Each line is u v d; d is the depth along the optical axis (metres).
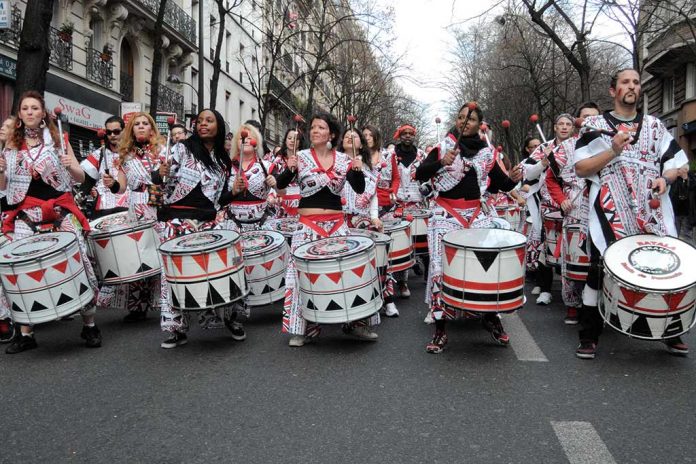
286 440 3.19
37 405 3.77
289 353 4.88
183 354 4.91
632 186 4.57
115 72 19.47
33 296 4.68
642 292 4.06
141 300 6.23
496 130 32.50
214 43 28.22
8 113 14.58
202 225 5.30
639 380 4.09
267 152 8.49
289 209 8.12
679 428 3.28
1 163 5.06
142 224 5.71
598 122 4.68
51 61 15.73
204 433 3.30
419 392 3.89
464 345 5.06
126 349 5.10
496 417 3.46
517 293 4.44
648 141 4.58
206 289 4.71
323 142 5.07
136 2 19.23
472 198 5.06
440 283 4.88
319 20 27.33
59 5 16.38
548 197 6.69
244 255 5.89
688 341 5.09
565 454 2.99
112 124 6.72
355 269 4.70
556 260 6.65
